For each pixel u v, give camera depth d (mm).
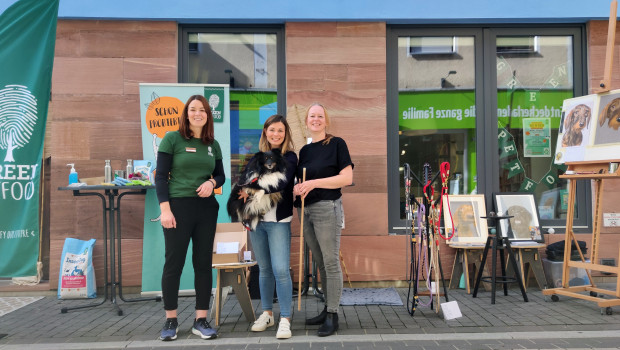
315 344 3408
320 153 3672
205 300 3664
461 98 5602
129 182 4578
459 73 5613
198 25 5465
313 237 3732
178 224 3549
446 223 5312
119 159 5242
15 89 5062
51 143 5242
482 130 5566
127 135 5254
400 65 5586
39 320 4180
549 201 5594
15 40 5082
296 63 5363
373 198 5316
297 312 4352
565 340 3424
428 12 5328
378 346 3348
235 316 4242
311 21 5383
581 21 5512
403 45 5590
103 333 3777
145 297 4902
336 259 3637
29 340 3607
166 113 5070
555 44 5645
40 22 5121
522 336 3516
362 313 4254
